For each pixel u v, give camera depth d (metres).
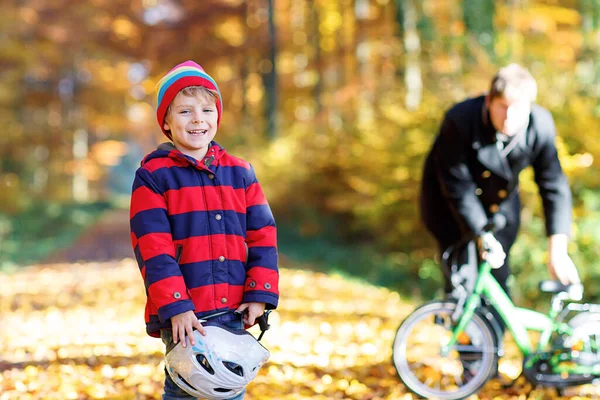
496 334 4.68
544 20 18.36
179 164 3.10
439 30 16.64
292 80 31.28
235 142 25.81
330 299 9.38
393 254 13.55
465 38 15.31
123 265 14.29
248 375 2.99
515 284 9.54
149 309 3.05
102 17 33.94
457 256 4.86
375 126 15.29
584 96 10.92
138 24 34.72
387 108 14.31
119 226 26.64
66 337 6.86
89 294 10.17
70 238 22.42
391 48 19.92
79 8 32.78
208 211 3.07
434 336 6.24
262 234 3.20
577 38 18.28
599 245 9.12
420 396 4.65
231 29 31.62
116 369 5.41
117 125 36.94
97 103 34.72
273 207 19.69
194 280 3.02
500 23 17.08
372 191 13.37
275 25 28.30
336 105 22.05
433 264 12.01
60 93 33.25
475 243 4.78
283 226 19.03
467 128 4.52
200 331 2.92
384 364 5.48
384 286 12.27
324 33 26.67
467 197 4.62
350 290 10.39
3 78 27.67
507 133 4.43
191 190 3.06
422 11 16.78
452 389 4.88
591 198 9.34
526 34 18.30
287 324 7.39
